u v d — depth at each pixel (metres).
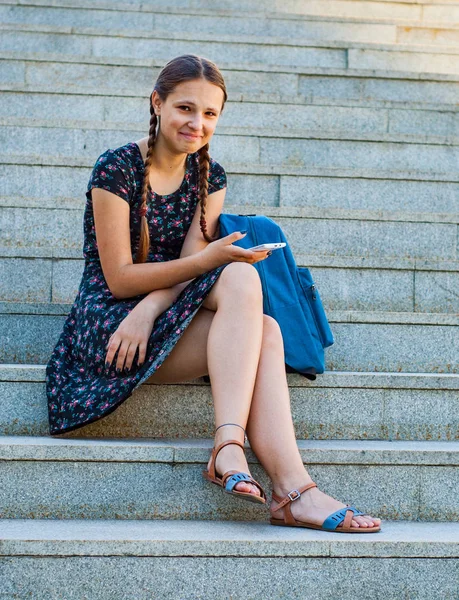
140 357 2.29
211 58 5.09
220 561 1.95
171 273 2.35
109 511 2.19
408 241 3.45
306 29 5.55
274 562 1.97
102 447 2.19
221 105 2.44
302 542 1.97
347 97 4.77
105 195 2.39
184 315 2.27
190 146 2.39
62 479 2.18
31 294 3.09
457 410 2.59
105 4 5.39
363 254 3.43
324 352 2.79
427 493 2.30
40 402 2.45
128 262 2.40
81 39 5.05
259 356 2.23
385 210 3.74
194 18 5.46
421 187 3.76
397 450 2.29
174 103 2.37
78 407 2.31
